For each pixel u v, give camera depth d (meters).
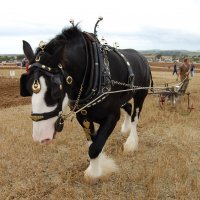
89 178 5.30
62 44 4.12
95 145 5.11
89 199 4.86
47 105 4.04
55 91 3.97
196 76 31.77
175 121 9.53
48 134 4.10
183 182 5.40
